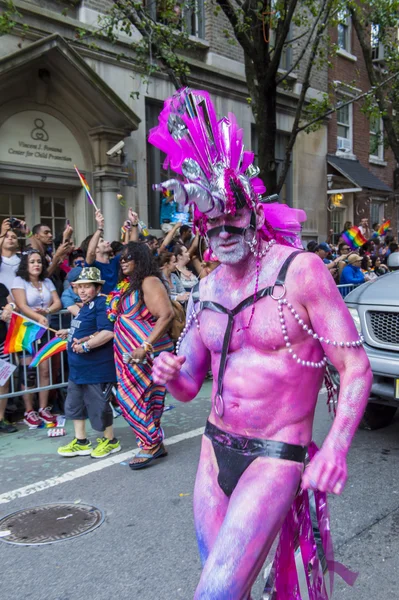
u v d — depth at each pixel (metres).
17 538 3.27
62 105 9.12
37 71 8.56
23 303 5.41
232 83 12.12
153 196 10.88
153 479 4.09
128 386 4.25
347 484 3.98
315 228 15.38
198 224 1.98
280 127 13.92
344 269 9.17
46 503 3.73
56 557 3.06
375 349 4.59
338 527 3.36
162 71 10.15
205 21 11.69
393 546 3.14
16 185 8.95
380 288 4.84
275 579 1.92
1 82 8.12
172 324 4.34
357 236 9.45
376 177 17.11
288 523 1.93
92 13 9.46
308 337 1.80
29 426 5.44
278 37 8.05
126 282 4.37
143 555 3.07
